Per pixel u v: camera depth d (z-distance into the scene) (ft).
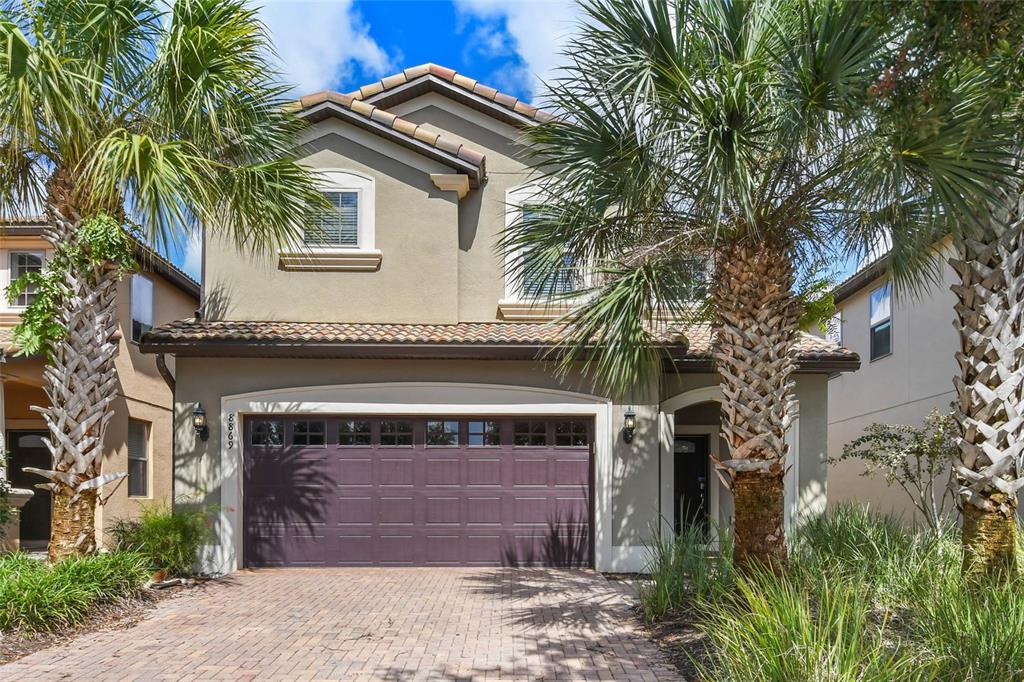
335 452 43.37
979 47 16.11
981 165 21.22
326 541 42.91
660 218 30.19
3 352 42.50
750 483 27.50
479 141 48.78
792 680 16.31
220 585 37.50
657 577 29.99
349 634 28.02
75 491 31.60
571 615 30.99
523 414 43.21
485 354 41.78
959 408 26.08
